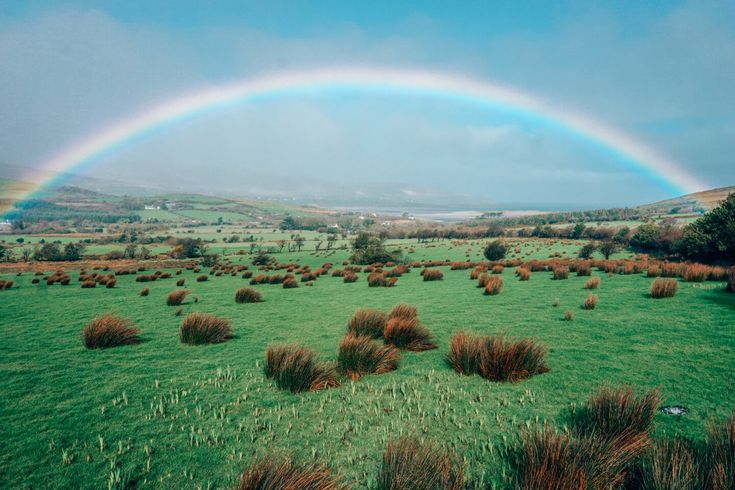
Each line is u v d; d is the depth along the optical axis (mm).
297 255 72812
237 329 10750
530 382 5793
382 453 4012
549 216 163375
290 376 5883
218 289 23969
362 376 6414
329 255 68938
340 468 3748
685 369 5977
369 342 6980
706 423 4168
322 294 19094
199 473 3750
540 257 47844
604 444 3508
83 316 13930
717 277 16438
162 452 4152
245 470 3641
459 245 79125
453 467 3580
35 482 3648
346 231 169250
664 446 3426
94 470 3840
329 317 12492
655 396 4309
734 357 6391
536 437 3516
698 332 8086
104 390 6023
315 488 3125
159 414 5113
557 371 6199
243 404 5387
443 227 137875
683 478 2854
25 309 16234
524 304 13094
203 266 56375
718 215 29328
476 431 4379
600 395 4336
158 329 10992
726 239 27875
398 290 19609
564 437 3410
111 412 5203
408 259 51719
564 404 4961
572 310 11438
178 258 80562
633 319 9672
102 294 22516
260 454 4062
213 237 143875
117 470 3812
